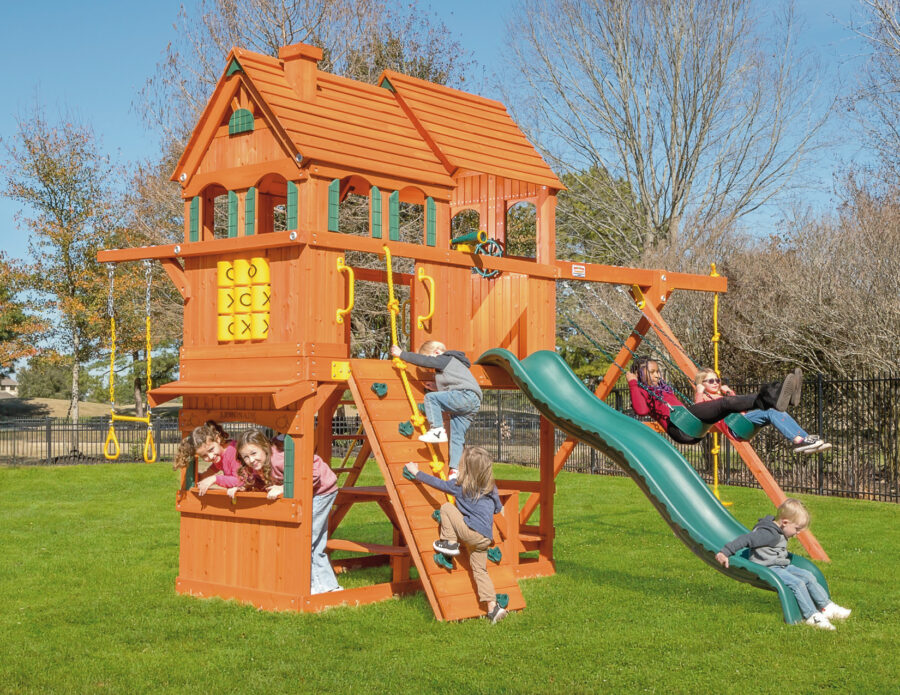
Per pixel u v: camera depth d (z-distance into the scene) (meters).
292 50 9.05
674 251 28.97
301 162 8.35
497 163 10.31
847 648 6.87
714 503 8.42
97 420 31.50
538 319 10.66
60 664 6.42
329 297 8.43
